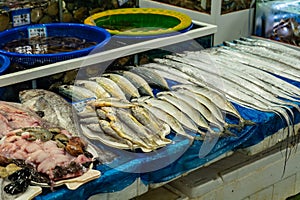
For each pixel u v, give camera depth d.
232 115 2.23
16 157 1.72
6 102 2.14
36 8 2.87
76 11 3.09
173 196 2.29
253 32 3.38
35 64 2.35
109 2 3.27
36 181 1.65
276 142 2.38
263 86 2.50
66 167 1.71
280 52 2.96
